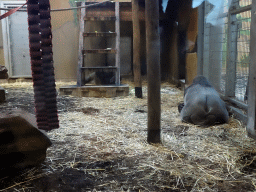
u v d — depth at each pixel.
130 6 6.10
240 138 2.97
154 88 2.71
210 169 2.28
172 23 6.76
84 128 3.40
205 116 3.41
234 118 3.65
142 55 7.54
